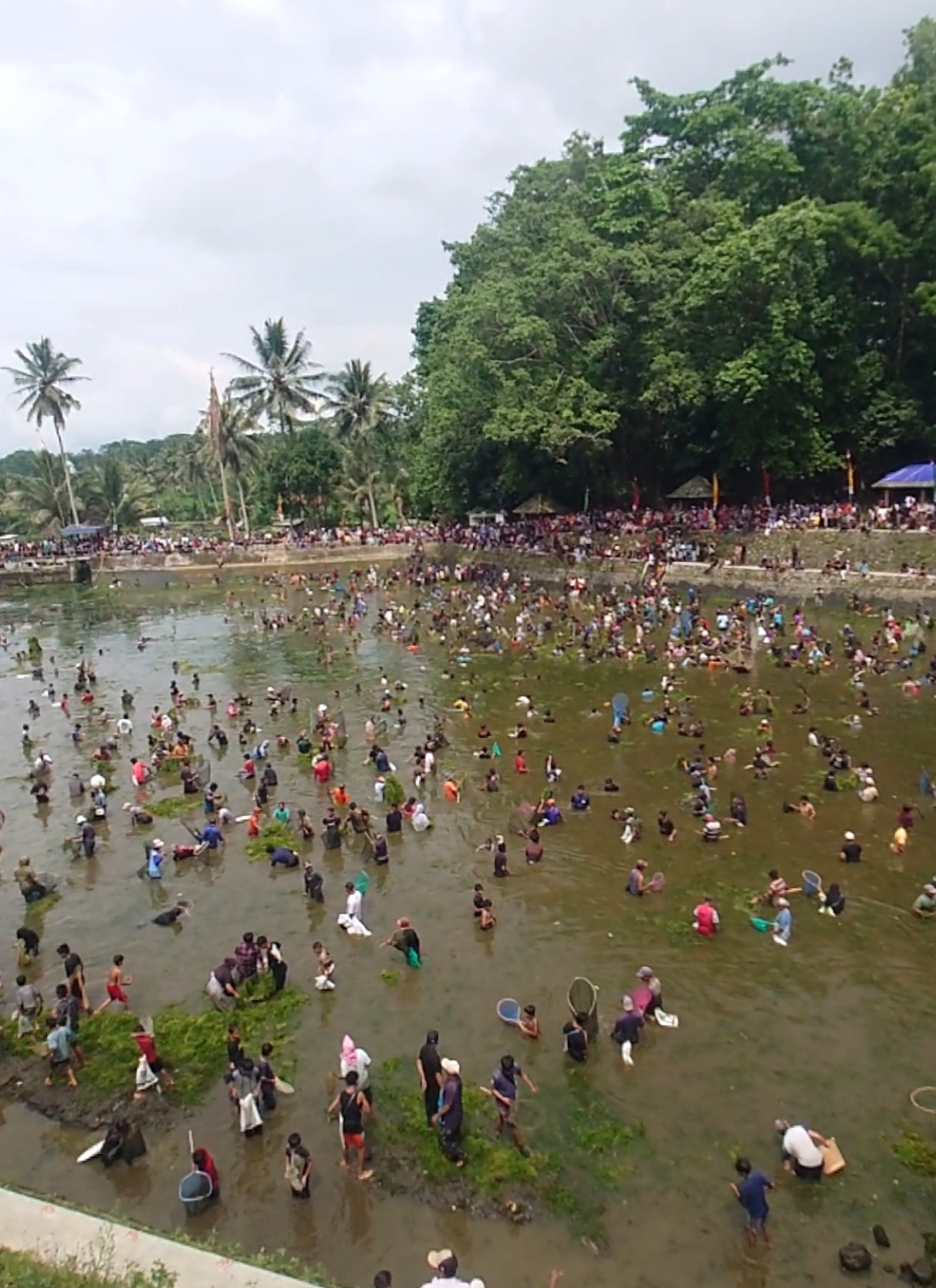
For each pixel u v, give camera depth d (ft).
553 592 196.85
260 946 63.77
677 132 204.13
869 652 131.03
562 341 197.47
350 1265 40.09
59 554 282.56
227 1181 45.16
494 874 76.23
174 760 107.24
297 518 336.70
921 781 86.48
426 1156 45.75
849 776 90.48
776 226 166.30
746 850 77.77
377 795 93.91
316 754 108.17
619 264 184.65
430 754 99.71
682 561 185.26
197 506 439.22
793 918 66.64
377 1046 55.01
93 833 85.10
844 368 184.44
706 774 93.20
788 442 182.50
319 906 72.95
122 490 350.64
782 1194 42.68
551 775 95.45
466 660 148.46
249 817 91.20
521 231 218.59
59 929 71.87
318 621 189.88
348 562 272.10
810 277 174.40
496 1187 43.75
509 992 60.13
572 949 64.69
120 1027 57.98
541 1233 41.27
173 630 195.83
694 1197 42.80
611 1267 39.45
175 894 76.38
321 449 323.37
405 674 144.15
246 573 266.57
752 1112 48.08
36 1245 34.99
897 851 75.46
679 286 185.06
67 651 180.04
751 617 154.92
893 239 172.76
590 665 139.95
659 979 60.54
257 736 116.78
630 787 92.99
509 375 197.16
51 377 301.84
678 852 78.33
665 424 209.05
